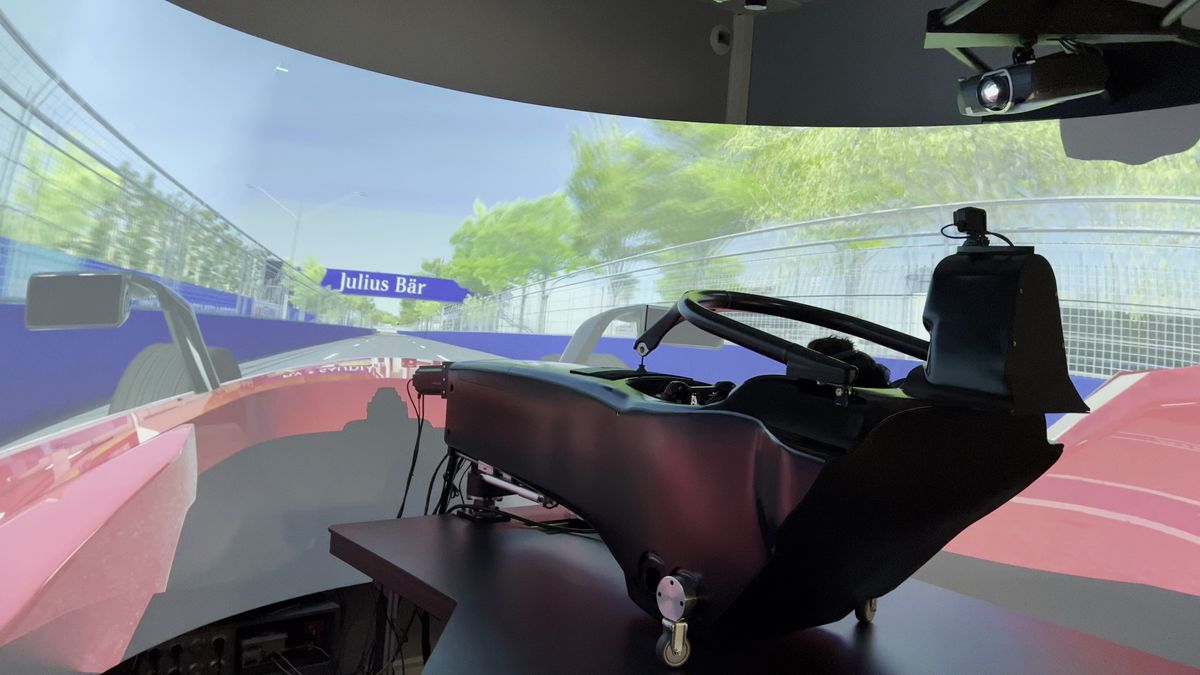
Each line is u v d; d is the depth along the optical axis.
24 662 1.73
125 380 1.97
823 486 0.96
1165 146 2.67
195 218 2.18
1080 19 2.13
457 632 1.20
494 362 1.84
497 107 2.99
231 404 2.33
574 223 3.16
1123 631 2.63
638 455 1.29
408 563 1.55
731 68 3.63
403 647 2.75
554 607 1.33
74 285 1.81
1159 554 2.59
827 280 3.27
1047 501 2.78
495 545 1.71
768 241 3.33
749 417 1.08
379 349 2.74
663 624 1.15
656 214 3.28
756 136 3.34
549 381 1.58
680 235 3.30
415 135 2.79
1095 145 2.82
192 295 2.18
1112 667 1.15
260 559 2.44
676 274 3.30
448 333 2.89
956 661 1.17
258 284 2.39
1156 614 2.58
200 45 2.15
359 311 2.68
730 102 3.63
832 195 3.27
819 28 3.49
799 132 3.31
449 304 2.89
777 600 1.13
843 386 1.00
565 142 3.14
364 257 2.68
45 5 1.70
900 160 3.18
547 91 3.23
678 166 3.33
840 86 3.45
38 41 1.68
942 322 1.03
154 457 2.07
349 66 2.61
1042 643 1.26
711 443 1.13
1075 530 2.73
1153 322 2.68
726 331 1.15
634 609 1.34
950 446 1.00
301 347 2.53
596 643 1.18
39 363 1.73
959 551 2.90
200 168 2.20
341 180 2.61
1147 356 2.68
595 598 1.39
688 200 3.32
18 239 1.66
